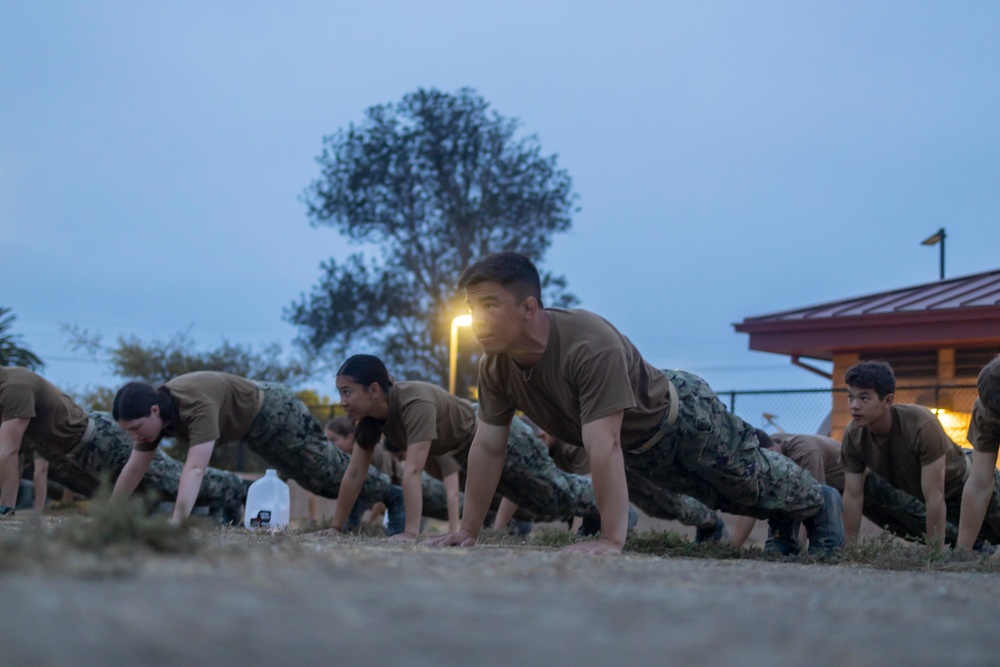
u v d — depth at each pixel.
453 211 33.22
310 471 6.66
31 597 1.19
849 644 1.16
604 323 3.58
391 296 32.38
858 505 5.59
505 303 3.40
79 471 7.29
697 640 1.13
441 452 5.88
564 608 1.36
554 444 7.08
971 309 11.31
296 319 33.34
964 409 10.42
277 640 1.00
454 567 1.96
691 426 4.10
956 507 5.79
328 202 33.84
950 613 1.57
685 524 7.55
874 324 12.14
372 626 1.12
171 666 0.86
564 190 34.47
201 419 5.53
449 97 34.25
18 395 6.36
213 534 3.57
